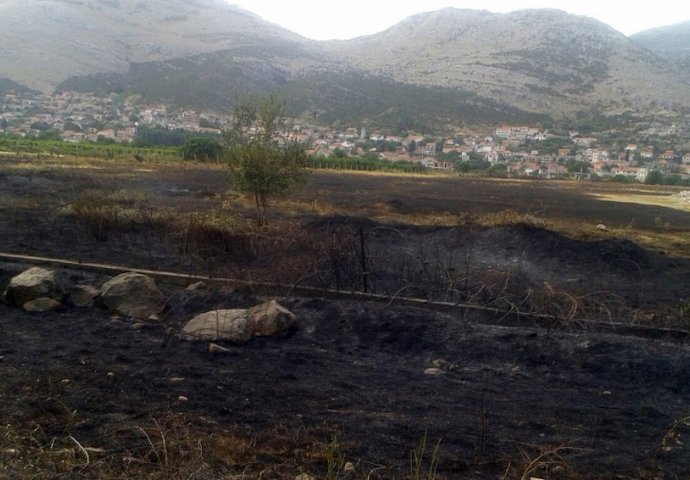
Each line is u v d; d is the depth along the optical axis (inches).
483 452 197.5
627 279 532.1
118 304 337.4
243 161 641.0
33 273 346.3
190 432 197.2
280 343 308.7
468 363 295.7
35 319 317.1
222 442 190.2
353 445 195.8
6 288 346.0
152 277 395.2
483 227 667.4
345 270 412.8
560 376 283.9
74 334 298.2
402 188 1402.6
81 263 412.5
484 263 544.4
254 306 340.8
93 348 278.1
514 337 315.6
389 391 251.4
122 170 1343.5
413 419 221.8
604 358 295.4
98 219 530.9
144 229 533.6
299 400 232.8
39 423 197.9
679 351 302.5
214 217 508.1
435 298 398.0
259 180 642.2
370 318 331.9
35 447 180.7
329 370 273.0
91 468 169.2
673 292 498.0
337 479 171.5
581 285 497.0
